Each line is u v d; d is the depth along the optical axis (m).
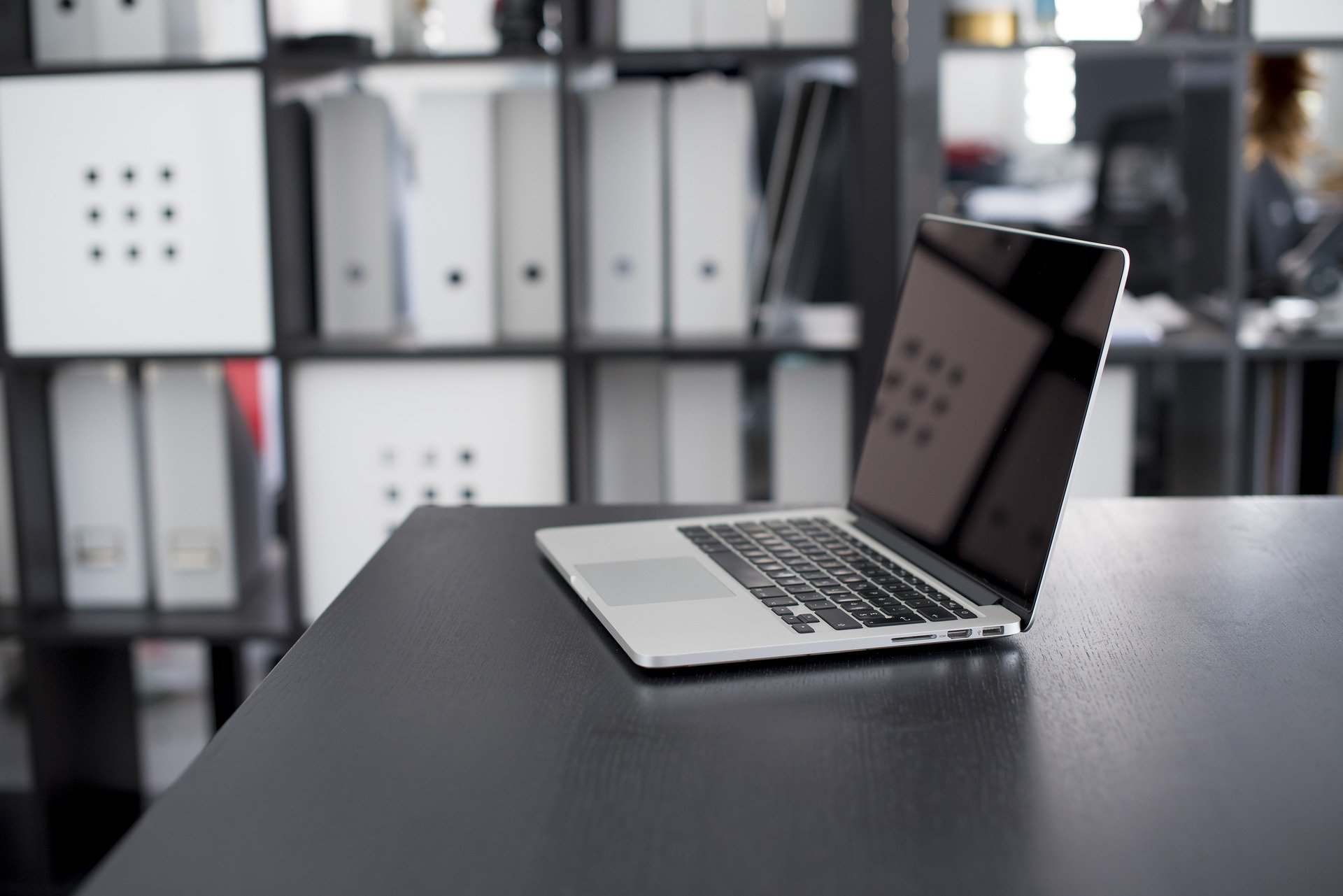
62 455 1.90
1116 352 1.83
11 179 1.80
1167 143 3.71
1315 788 0.50
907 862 0.45
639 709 0.59
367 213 1.85
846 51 1.75
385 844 0.46
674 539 0.86
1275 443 1.94
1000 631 0.67
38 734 1.85
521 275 1.85
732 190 1.84
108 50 1.81
